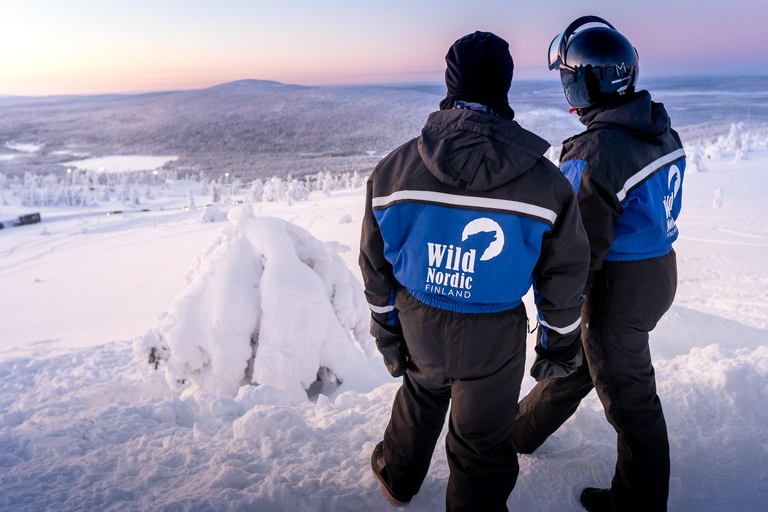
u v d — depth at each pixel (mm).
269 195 92625
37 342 12586
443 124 1517
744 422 2391
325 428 2576
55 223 87312
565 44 1857
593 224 1664
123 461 2129
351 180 117500
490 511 1584
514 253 1436
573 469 2068
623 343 1768
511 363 1541
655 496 1783
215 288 4254
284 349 4227
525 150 1399
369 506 1848
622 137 1685
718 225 27688
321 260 4805
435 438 1792
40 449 2418
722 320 5566
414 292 1591
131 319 19094
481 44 1520
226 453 2229
